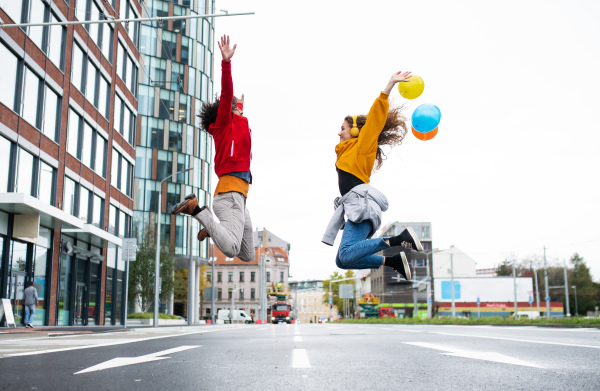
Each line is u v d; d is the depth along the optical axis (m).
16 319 20.22
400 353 5.07
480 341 7.29
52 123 22.92
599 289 84.19
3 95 18.89
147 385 2.87
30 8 20.69
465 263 82.50
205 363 4.10
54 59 22.95
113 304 32.09
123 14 32.34
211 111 4.99
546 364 3.88
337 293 116.25
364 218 4.37
